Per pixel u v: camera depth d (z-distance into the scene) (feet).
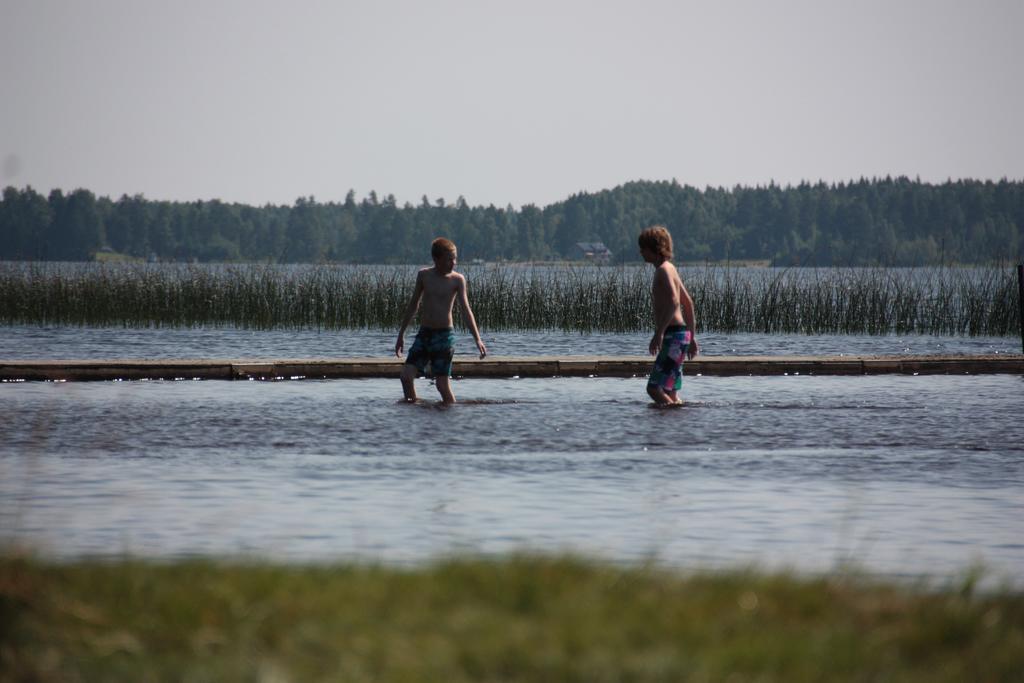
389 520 67.00
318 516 68.03
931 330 278.67
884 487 79.15
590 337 263.08
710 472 84.43
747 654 35.45
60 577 42.60
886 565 57.31
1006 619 40.22
